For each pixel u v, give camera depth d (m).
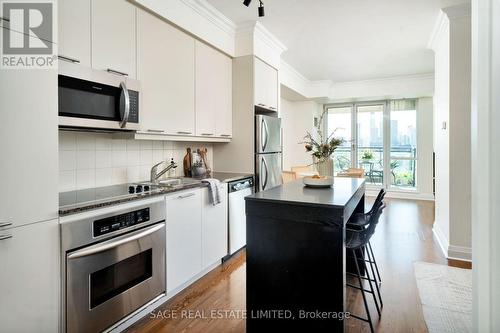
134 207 2.04
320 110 7.84
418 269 2.97
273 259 1.90
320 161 2.70
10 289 1.40
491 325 0.80
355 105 7.57
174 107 2.79
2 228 1.37
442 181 3.75
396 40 4.11
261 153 3.70
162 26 2.66
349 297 2.45
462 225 3.23
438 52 3.98
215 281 2.74
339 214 1.71
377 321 2.10
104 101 2.10
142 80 2.46
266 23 3.54
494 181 0.79
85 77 1.96
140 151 2.90
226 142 3.82
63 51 1.88
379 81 6.47
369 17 3.38
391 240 3.91
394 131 7.27
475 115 0.86
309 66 5.41
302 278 1.82
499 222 0.79
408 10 3.22
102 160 2.53
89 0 2.04
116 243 1.87
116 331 1.94
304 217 1.80
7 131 1.39
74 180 2.32
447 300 2.38
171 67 2.76
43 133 1.53
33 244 1.49
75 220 1.67
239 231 3.38
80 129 2.17
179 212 2.47
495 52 0.77
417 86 6.14
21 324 1.44
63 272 1.62
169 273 2.36
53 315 1.58
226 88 3.64
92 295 1.77
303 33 3.86
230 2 3.01
